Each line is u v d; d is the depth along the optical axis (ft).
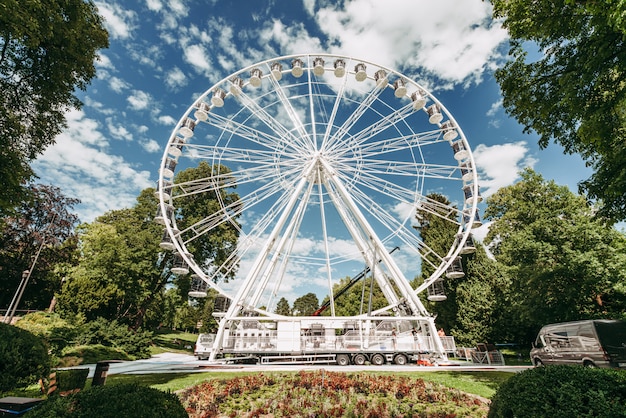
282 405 25.85
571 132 28.55
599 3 17.92
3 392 21.72
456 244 72.95
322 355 59.88
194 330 222.07
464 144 74.13
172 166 73.00
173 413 13.65
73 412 12.33
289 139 77.97
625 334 40.52
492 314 87.71
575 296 61.93
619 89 22.36
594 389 12.11
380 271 77.41
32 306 126.93
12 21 28.25
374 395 29.01
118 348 74.95
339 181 74.43
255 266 68.33
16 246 116.37
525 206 74.95
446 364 58.03
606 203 26.66
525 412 12.63
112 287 91.61
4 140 35.17
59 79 40.04
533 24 24.49
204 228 77.77
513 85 29.58
